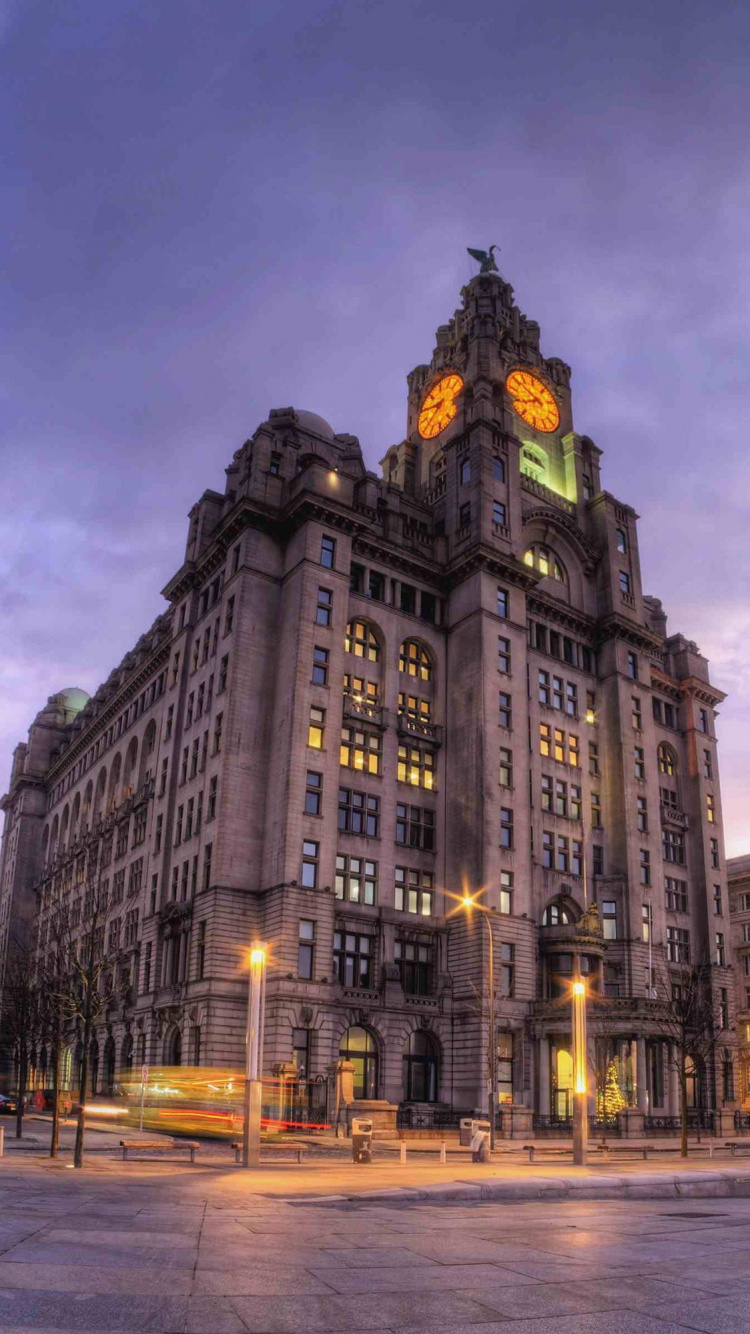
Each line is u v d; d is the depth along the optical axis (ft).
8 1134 142.82
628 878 251.80
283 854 198.70
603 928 247.09
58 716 425.69
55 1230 46.29
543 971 227.20
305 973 194.49
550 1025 210.38
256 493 232.12
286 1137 146.92
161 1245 43.01
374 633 237.04
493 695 237.25
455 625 248.93
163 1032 211.61
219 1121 146.72
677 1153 160.76
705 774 301.43
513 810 231.30
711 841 295.07
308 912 196.65
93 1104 206.80
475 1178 78.89
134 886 263.49
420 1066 208.95
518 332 303.27
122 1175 86.79
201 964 202.18
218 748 218.38
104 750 338.34
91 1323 28.25
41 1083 306.35
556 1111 210.59
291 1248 43.70
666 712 305.12
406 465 293.23
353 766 219.82
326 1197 66.80
